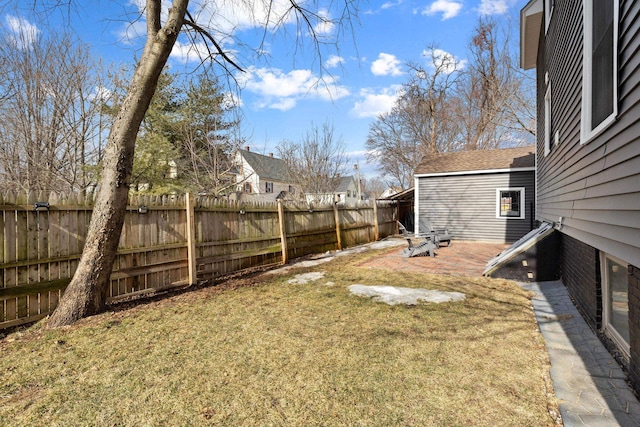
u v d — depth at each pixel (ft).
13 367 9.52
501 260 21.25
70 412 7.45
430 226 39.42
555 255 19.60
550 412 7.37
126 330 12.37
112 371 9.30
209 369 9.39
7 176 35.99
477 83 78.43
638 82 7.14
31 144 36.14
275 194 102.06
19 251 12.72
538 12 25.61
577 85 13.23
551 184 20.62
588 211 11.40
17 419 7.18
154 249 17.63
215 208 21.63
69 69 37.88
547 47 22.77
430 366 9.43
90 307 13.79
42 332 12.21
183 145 46.98
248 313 14.33
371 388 8.34
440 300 15.90
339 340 11.32
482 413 7.30
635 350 8.33
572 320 13.01
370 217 44.37
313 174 70.44
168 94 48.67
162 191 42.42
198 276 20.30
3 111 35.65
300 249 30.19
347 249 36.27
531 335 11.66
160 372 9.23
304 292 17.75
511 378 8.78
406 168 96.27
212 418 7.23
